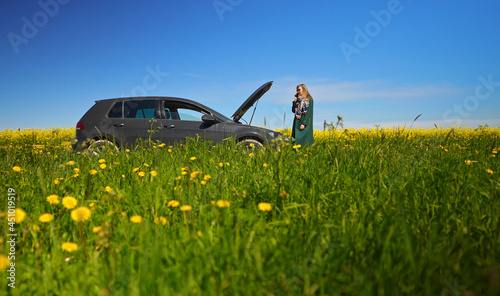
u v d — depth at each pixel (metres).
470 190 2.37
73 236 1.72
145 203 2.12
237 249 1.32
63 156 4.25
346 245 1.49
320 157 3.66
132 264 1.36
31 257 1.50
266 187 2.45
